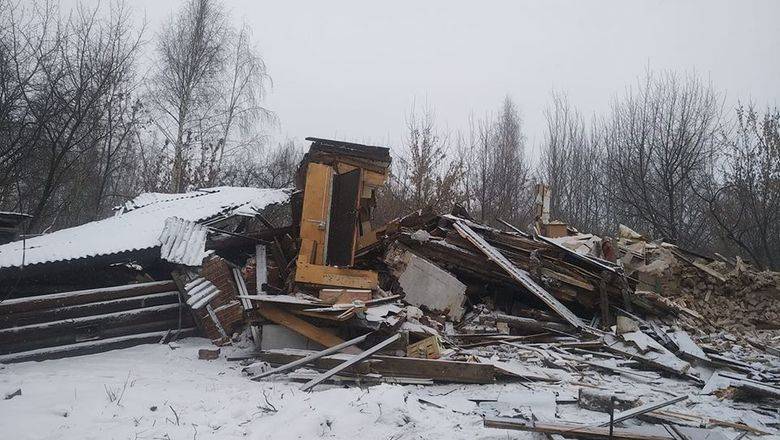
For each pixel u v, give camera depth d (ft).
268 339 25.13
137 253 29.30
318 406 16.42
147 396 18.35
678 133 65.62
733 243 62.13
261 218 41.52
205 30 69.87
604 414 17.49
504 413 17.08
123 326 27.66
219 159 70.18
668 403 17.26
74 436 14.64
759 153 57.62
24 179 47.96
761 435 16.31
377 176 35.78
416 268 33.17
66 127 46.42
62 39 47.01
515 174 78.18
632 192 68.23
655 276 39.14
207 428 15.51
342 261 32.40
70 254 27.48
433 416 16.39
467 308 33.53
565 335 29.94
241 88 72.49
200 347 27.53
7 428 14.89
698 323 34.42
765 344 32.09
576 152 86.22
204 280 29.12
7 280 26.22
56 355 25.11
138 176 73.31
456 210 40.16
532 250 34.94
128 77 53.52
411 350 24.77
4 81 42.60
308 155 36.29
